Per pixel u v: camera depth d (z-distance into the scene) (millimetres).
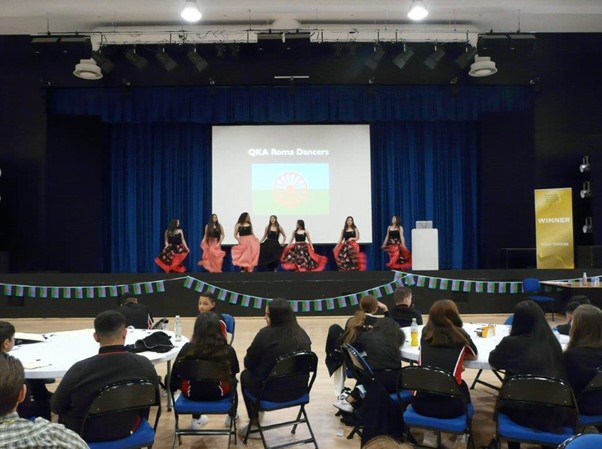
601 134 8523
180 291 7668
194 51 8008
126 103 9312
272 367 2922
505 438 2439
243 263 9227
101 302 7648
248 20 8133
